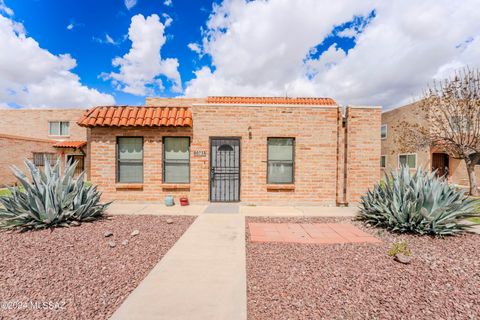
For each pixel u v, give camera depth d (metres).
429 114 13.96
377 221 5.92
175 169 8.67
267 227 5.91
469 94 11.61
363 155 8.48
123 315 2.55
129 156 8.59
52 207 5.37
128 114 8.45
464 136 12.05
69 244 4.39
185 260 3.95
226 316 2.55
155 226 5.80
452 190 5.66
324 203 8.51
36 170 6.04
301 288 3.10
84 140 21.52
